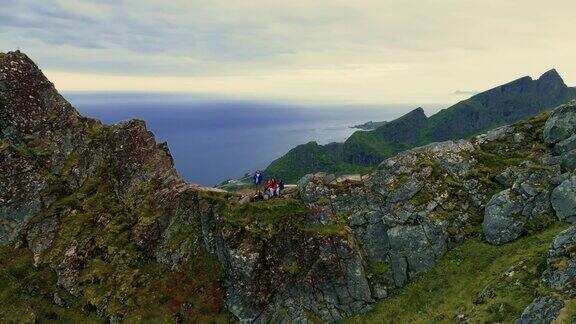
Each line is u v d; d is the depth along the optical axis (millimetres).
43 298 44969
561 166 45594
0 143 53656
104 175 55188
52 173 55344
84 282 46156
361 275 43000
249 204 48594
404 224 45500
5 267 47062
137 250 48656
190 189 51406
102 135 58000
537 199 42938
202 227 48812
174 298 44781
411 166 49500
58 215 51469
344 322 41281
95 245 48906
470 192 47406
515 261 38125
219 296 45000
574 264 31812
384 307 41438
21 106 57219
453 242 44531
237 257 44531
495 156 50719
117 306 44062
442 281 41188
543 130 50688
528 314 30094
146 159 54750
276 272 44500
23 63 59250
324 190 49438
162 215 50562
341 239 44062
